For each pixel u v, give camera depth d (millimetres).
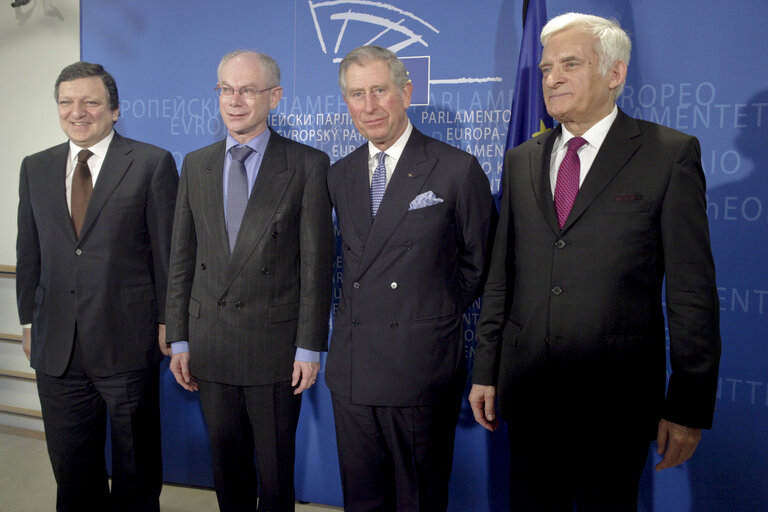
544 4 2002
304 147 1914
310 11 2309
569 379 1373
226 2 2385
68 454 2068
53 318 1999
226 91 1842
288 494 1905
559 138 1516
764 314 1951
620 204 1337
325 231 1846
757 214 1938
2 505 2299
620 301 1331
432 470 1715
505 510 2229
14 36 2652
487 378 1567
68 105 1969
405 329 1642
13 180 2730
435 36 2197
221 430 1881
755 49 1909
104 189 1986
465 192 1668
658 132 1379
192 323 1866
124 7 2484
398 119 1704
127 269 2010
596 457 1380
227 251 1823
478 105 2174
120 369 1989
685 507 2061
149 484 2105
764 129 1914
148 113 2494
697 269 1288
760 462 1979
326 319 1834
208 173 1885
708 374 1277
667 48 1987
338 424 1769
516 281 1490
